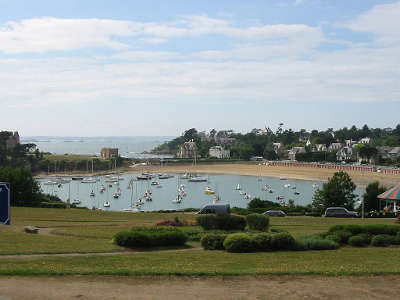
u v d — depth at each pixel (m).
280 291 16.47
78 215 49.81
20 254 23.86
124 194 147.25
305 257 24.42
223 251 26.75
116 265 21.08
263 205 66.62
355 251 26.94
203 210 45.16
